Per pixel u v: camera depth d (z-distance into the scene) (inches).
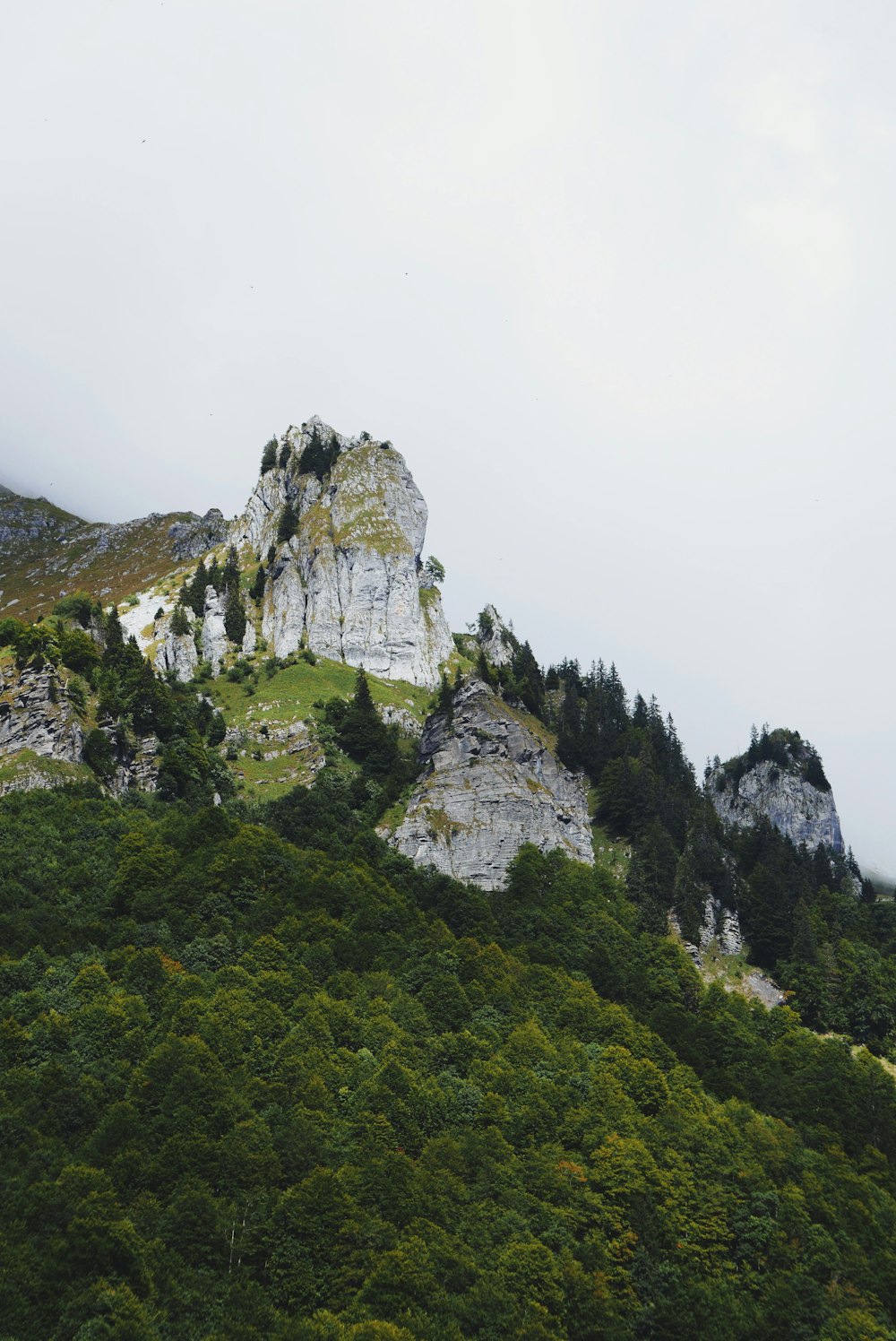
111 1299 3619.6
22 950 5246.1
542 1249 4175.7
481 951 5930.1
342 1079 4724.4
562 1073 5123.0
